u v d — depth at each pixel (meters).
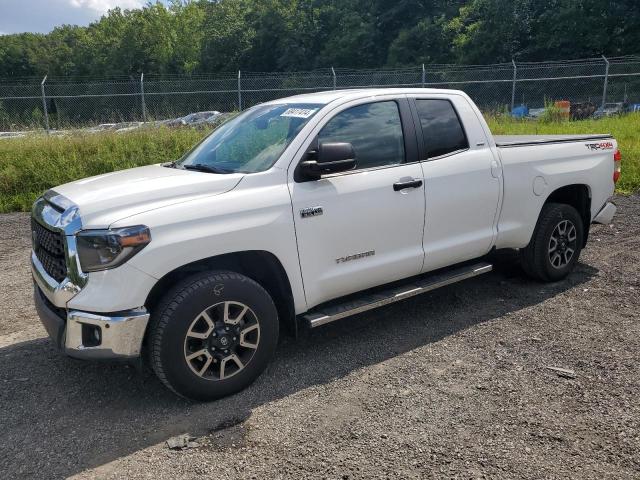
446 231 4.62
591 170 5.65
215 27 63.28
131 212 3.39
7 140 13.16
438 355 4.19
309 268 3.93
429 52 48.81
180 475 2.95
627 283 5.51
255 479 2.89
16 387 3.93
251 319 3.70
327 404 3.57
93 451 3.19
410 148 4.45
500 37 42.34
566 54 41.50
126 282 3.28
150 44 66.62
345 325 4.81
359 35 55.19
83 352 3.37
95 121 17.47
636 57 24.59
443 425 3.29
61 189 4.00
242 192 3.70
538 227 5.35
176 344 3.42
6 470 3.04
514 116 19.17
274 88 19.92
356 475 2.88
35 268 3.89
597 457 2.95
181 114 20.08
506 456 2.99
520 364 3.99
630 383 3.67
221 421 3.42
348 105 4.24
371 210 4.14
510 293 5.39
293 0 61.28
